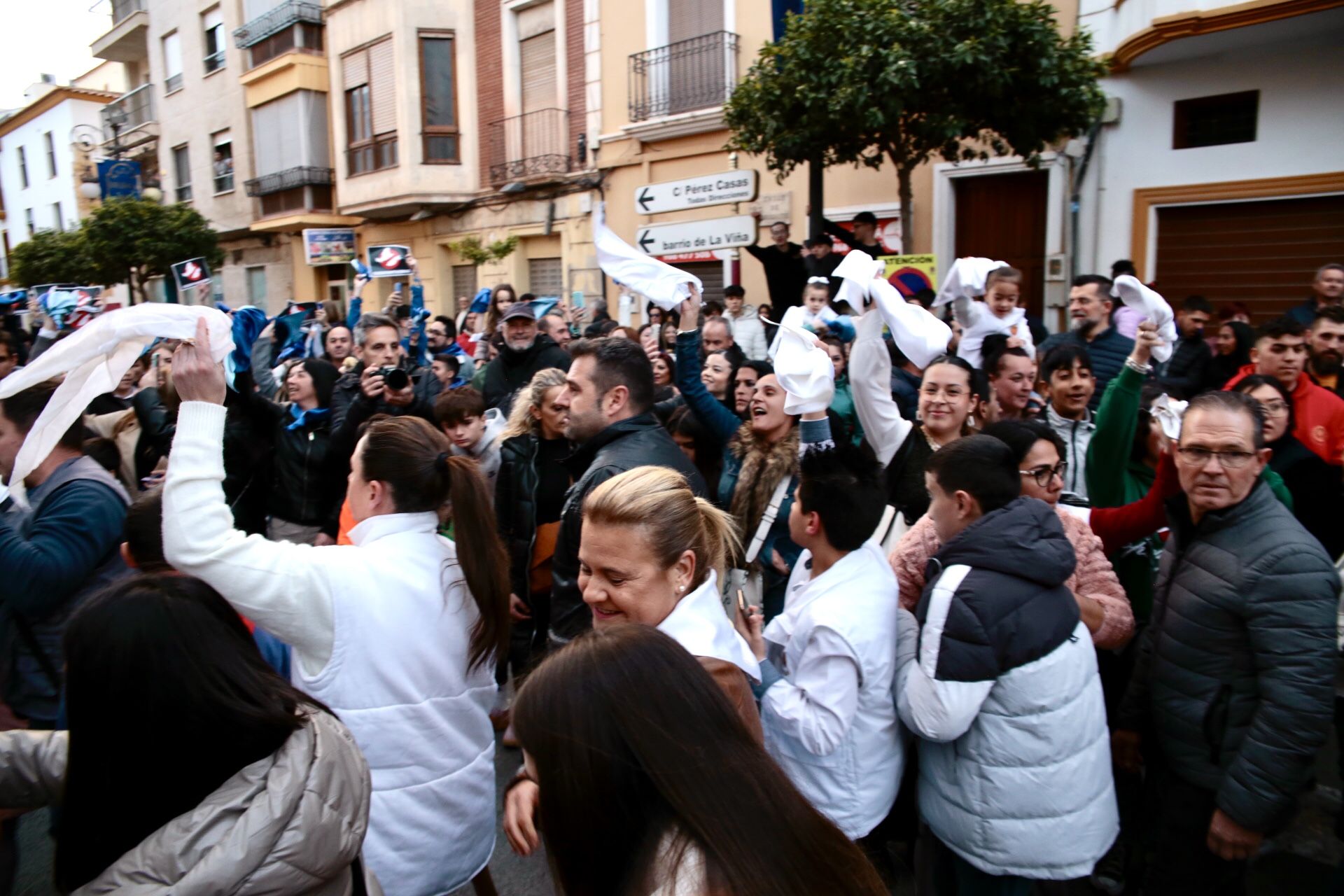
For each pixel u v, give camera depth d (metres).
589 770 0.91
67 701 1.32
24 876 2.95
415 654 1.97
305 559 1.88
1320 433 3.83
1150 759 2.49
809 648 2.12
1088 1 7.91
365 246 17.84
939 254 9.13
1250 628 2.10
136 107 24.92
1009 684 2.01
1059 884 2.82
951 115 6.44
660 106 11.66
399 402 3.85
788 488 2.89
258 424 4.02
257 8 19.38
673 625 1.72
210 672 1.31
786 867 0.88
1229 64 7.30
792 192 10.30
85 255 17.08
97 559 2.61
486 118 14.80
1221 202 7.56
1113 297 5.95
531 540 3.51
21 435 2.63
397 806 1.97
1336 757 3.64
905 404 4.07
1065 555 2.06
